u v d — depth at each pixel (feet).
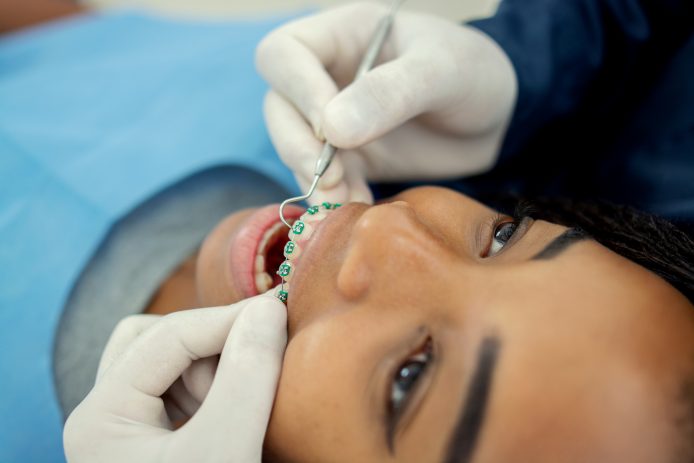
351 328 1.73
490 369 1.54
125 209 3.17
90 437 1.92
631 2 3.40
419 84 2.45
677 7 3.48
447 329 1.66
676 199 3.15
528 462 1.49
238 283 2.21
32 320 2.83
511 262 1.81
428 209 2.18
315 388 1.73
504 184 3.67
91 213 3.18
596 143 3.87
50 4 4.85
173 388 2.27
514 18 3.39
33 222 3.18
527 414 1.50
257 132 3.48
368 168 3.13
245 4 5.33
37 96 3.83
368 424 1.68
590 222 2.46
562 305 1.62
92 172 3.35
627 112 3.76
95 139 3.54
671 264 2.03
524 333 1.56
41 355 2.73
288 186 3.27
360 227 1.77
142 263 3.08
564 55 3.34
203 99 3.73
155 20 4.50
